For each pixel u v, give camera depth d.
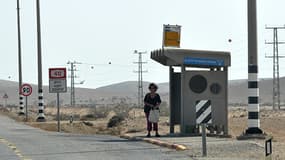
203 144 36.88
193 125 54.50
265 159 34.03
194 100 54.56
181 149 41.00
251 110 48.59
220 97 54.84
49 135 59.69
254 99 48.66
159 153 39.28
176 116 56.91
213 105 54.78
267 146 33.69
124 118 103.56
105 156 37.66
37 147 44.41
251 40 48.78
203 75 54.62
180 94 56.41
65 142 48.94
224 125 54.72
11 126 82.25
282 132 75.69
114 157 37.00
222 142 44.62
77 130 82.88
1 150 42.25
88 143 47.72
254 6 48.66
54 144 46.94
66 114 164.25
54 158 36.88
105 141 50.06
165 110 148.00
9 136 57.53
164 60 58.62
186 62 53.47
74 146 44.88
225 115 54.72
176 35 56.94
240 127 76.06
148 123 52.53
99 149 42.31
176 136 52.19
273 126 85.44
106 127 93.44
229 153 38.06
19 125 85.69
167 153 39.22
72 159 36.22
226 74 54.94
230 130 69.38
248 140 46.56
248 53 49.00
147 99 52.72
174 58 53.28
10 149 43.03
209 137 51.19
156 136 52.47
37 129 74.50
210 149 40.34
